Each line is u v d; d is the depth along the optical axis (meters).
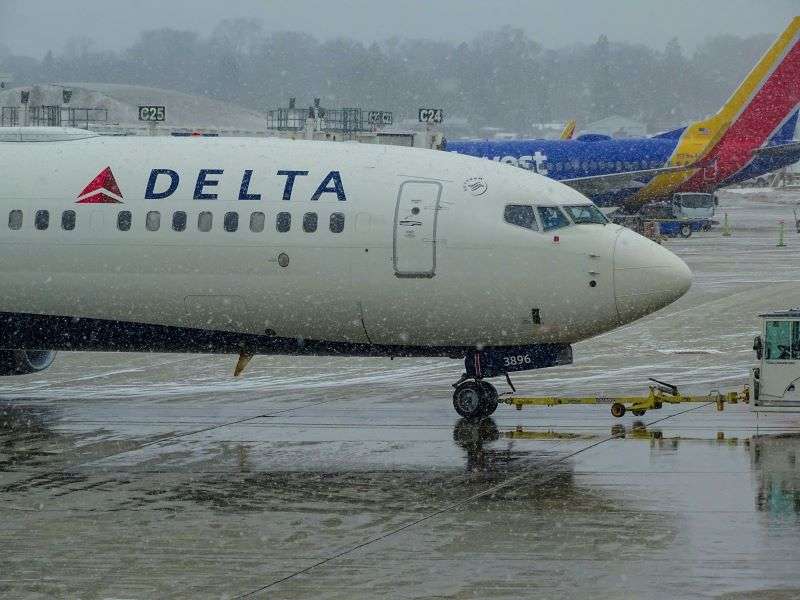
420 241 92.69
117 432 90.94
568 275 90.94
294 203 95.44
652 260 91.19
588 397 98.12
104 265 98.38
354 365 129.12
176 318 98.12
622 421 92.69
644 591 51.25
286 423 94.00
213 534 61.44
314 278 94.44
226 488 71.81
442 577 53.59
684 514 63.62
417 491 70.19
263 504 67.69
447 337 94.12
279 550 58.34
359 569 55.00
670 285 91.06
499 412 97.94
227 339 98.44
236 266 95.75
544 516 63.81
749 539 58.75
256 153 99.12
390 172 95.69
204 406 103.19
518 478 73.12
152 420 96.25
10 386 117.12
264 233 95.31
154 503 68.25
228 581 53.59
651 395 93.44
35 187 100.56
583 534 60.12
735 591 51.09
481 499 67.88
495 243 91.75
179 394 110.69
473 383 94.69
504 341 93.50
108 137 105.00
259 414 98.56
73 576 54.62
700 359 125.94
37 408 103.00
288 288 95.06
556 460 78.12
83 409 102.31
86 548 59.09
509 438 86.25
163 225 97.31
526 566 54.94
